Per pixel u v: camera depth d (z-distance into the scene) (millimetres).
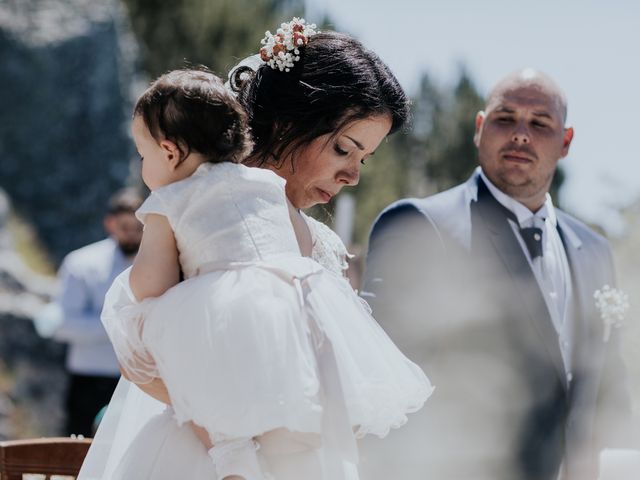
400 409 2475
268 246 2400
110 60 18359
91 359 6965
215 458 2285
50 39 17766
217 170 2422
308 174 2760
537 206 4211
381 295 3887
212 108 2410
